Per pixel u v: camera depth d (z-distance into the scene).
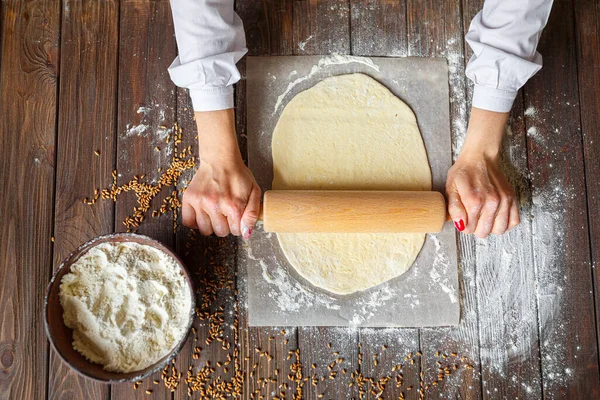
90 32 1.30
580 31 1.32
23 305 1.21
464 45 1.31
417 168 1.24
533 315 1.24
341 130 1.25
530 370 1.22
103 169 1.26
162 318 1.10
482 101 1.17
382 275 1.21
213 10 1.08
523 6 1.08
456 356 1.22
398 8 1.32
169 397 1.19
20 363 1.18
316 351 1.21
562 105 1.30
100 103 1.28
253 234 1.23
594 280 1.25
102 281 1.10
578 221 1.27
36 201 1.24
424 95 1.28
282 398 1.19
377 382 1.20
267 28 1.31
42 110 1.27
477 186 1.15
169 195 1.25
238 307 1.22
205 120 1.16
